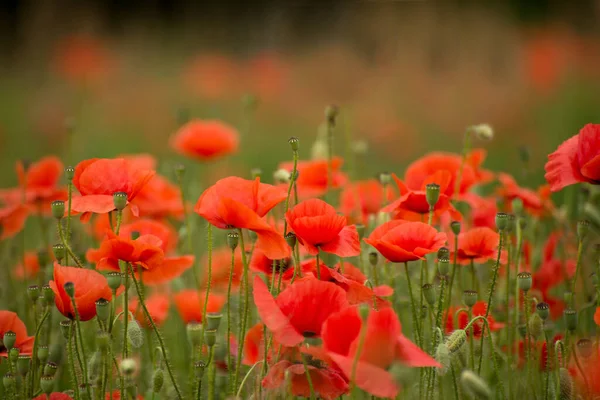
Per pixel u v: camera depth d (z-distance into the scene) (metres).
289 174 1.68
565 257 1.89
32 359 1.59
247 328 1.67
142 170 1.60
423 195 1.66
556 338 1.70
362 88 5.11
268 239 1.53
